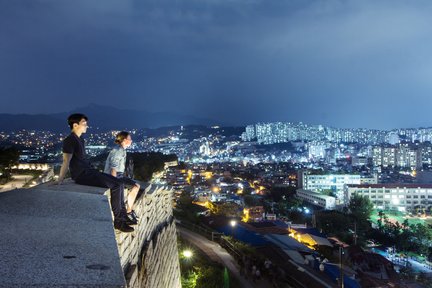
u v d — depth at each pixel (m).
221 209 91.19
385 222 108.19
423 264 78.31
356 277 35.44
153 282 11.57
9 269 2.96
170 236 18.08
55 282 2.78
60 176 7.58
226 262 32.62
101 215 5.04
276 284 26.72
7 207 5.19
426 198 145.50
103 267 3.10
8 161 54.53
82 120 7.85
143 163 108.50
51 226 4.35
